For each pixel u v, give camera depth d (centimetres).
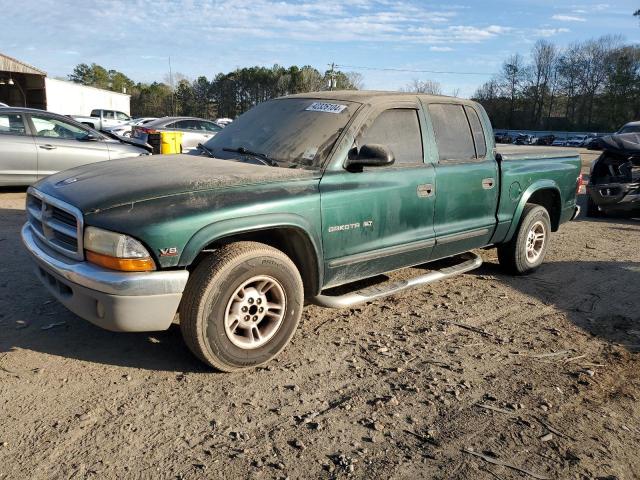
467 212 499
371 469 268
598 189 994
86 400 315
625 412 332
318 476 261
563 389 355
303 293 379
